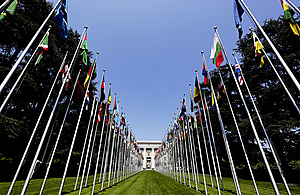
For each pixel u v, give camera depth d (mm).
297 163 22297
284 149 18781
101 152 34344
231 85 25953
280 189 12258
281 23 19484
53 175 22594
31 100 18031
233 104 26484
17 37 16734
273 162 20562
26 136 16953
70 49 24516
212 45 9430
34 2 18094
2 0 12609
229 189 12836
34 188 12156
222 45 8773
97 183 16656
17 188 11680
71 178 21312
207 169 35750
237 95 25719
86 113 26922
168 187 14586
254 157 23297
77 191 11469
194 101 13344
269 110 20141
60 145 22562
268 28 21344
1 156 18031
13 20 15039
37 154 6207
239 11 7363
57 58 19719
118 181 18797
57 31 20891
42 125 19047
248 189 12727
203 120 29734
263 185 14641
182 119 16875
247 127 20438
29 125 17312
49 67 20750
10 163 16734
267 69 19984
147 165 94938
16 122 14461
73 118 25391
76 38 27031
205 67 10875
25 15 16781
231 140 25188
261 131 19672
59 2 6727
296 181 15766
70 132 23328
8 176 16109
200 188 13695
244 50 23750
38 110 19000
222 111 26156
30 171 5852
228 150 8727
